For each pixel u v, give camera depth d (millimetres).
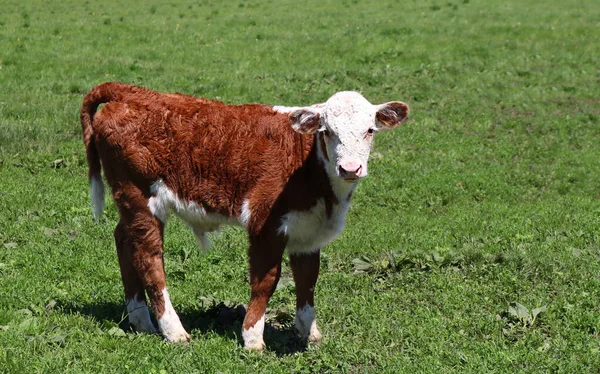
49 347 6641
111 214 10758
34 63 21016
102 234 10016
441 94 19734
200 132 6816
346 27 28984
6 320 7176
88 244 9539
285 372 6422
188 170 6852
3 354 6344
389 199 12375
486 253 9547
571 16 32250
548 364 6520
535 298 8039
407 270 9117
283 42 25703
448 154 14945
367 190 12703
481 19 31188
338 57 23625
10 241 9688
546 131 16891
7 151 13531
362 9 34562
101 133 7027
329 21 30578
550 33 27953
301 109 6266
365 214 11773
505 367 6516
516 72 22438
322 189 6582
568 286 8484
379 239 10328
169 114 6906
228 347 6816
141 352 6637
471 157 14859
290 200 6602
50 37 24984
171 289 8406
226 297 8289
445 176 13484
